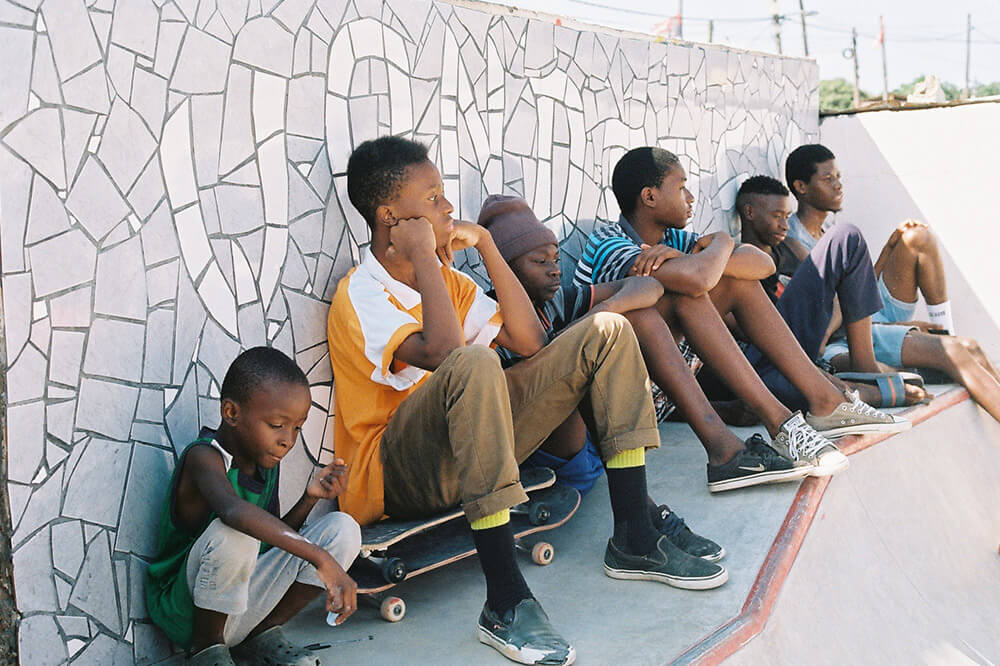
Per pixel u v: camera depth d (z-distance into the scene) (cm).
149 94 269
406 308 325
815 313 464
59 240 243
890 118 691
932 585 393
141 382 266
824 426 398
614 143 502
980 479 484
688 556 307
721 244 379
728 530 343
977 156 662
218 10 292
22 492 234
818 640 312
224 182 295
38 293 238
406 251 310
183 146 280
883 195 700
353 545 259
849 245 454
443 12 391
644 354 360
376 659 267
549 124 456
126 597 260
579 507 374
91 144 252
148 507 267
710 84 579
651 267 371
